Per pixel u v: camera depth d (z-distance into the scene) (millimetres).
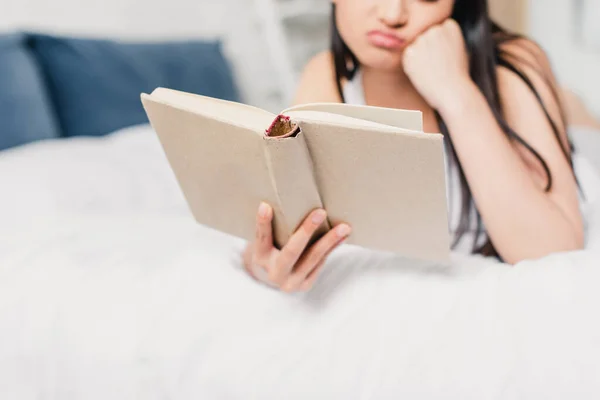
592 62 1971
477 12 724
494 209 595
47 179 858
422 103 837
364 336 465
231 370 462
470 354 423
